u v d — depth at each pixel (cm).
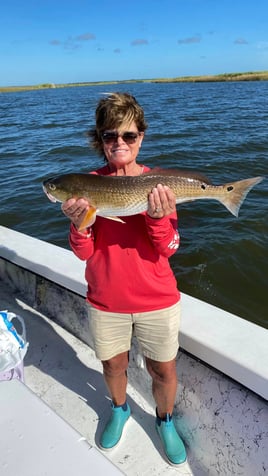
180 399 225
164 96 4638
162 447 224
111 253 197
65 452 134
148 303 200
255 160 1147
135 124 198
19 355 225
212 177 1012
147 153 1302
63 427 143
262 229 679
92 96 6094
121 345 216
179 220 732
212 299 521
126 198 192
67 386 266
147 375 248
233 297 525
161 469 214
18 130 2100
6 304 337
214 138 1536
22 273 336
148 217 183
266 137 1477
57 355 291
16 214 826
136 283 197
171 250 193
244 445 192
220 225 702
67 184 197
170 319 202
